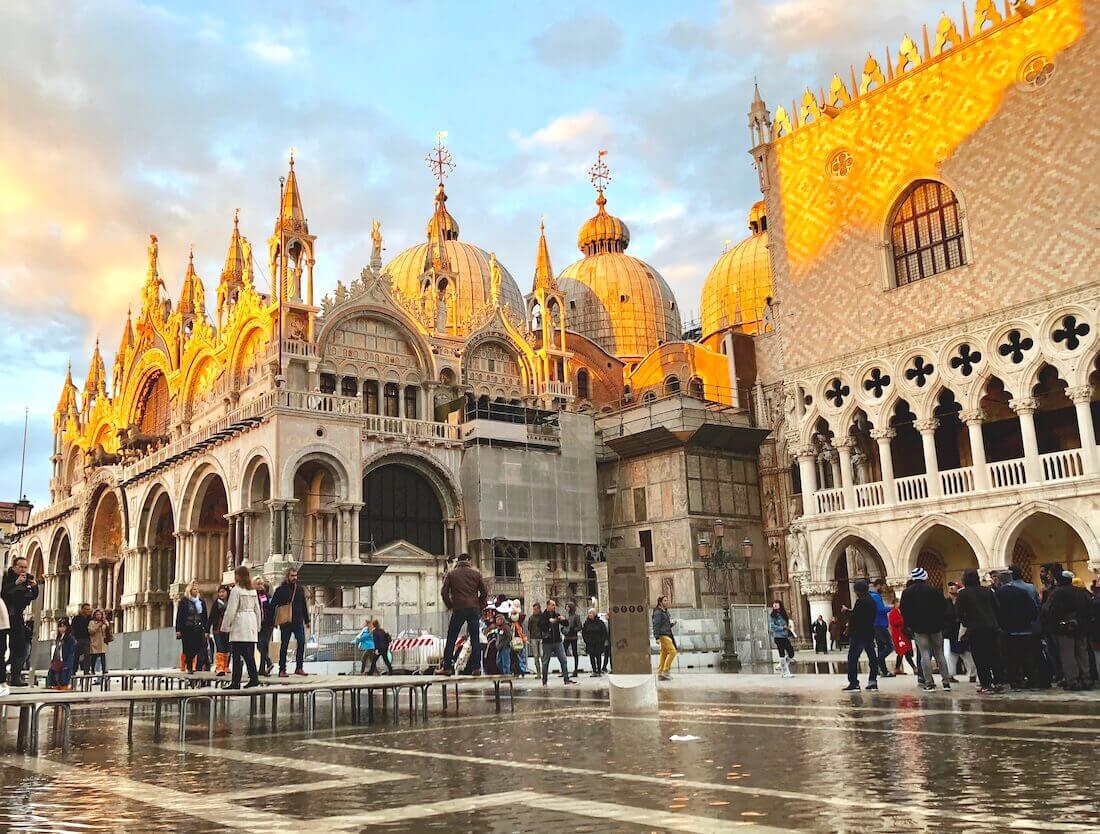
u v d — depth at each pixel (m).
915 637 21.91
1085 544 38.41
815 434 48.41
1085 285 38.97
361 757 12.87
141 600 63.25
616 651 18.86
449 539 57.84
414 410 62.31
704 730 14.66
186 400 67.88
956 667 26.08
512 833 7.52
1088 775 9.38
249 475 52.47
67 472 94.62
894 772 9.92
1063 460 39.56
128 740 16.36
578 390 83.00
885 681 25.23
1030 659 21.17
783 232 50.44
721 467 61.53
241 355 61.06
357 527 51.56
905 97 45.84
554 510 60.38
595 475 63.03
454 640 20.72
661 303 97.31
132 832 7.91
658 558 60.69
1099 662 22.67
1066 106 40.19
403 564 55.34
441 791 9.77
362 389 59.84
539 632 30.77
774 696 21.42
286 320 56.22
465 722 17.72
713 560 40.59
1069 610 20.23
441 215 92.44
